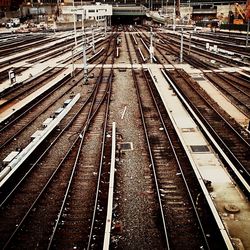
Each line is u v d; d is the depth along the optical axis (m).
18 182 12.57
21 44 57.69
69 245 9.38
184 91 25.69
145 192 11.83
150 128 17.94
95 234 9.80
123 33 85.62
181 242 9.43
